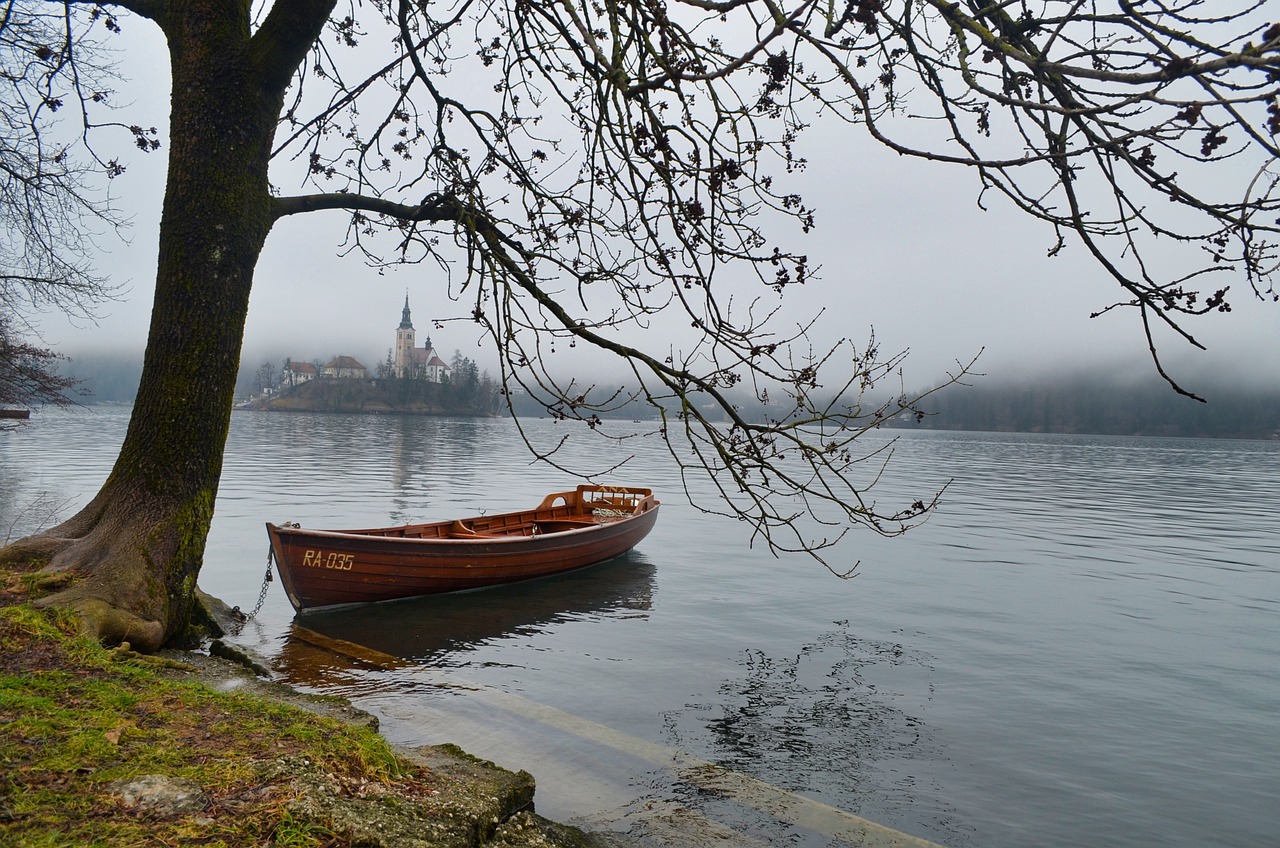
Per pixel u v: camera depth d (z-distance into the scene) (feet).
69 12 23.67
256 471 118.62
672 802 18.25
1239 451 352.08
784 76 10.75
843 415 14.69
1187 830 19.44
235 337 22.91
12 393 64.34
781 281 14.82
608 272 18.25
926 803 20.26
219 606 34.83
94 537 21.83
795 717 26.02
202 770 11.65
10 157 34.73
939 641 35.86
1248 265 8.96
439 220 23.03
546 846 13.78
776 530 72.18
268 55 22.17
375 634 34.96
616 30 14.17
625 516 60.54
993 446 354.95
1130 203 9.52
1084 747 24.30
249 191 22.47
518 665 30.99
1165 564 58.54
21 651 16.51
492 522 53.31
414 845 11.03
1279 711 27.73
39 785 10.73
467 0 23.45
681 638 35.68
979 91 8.76
